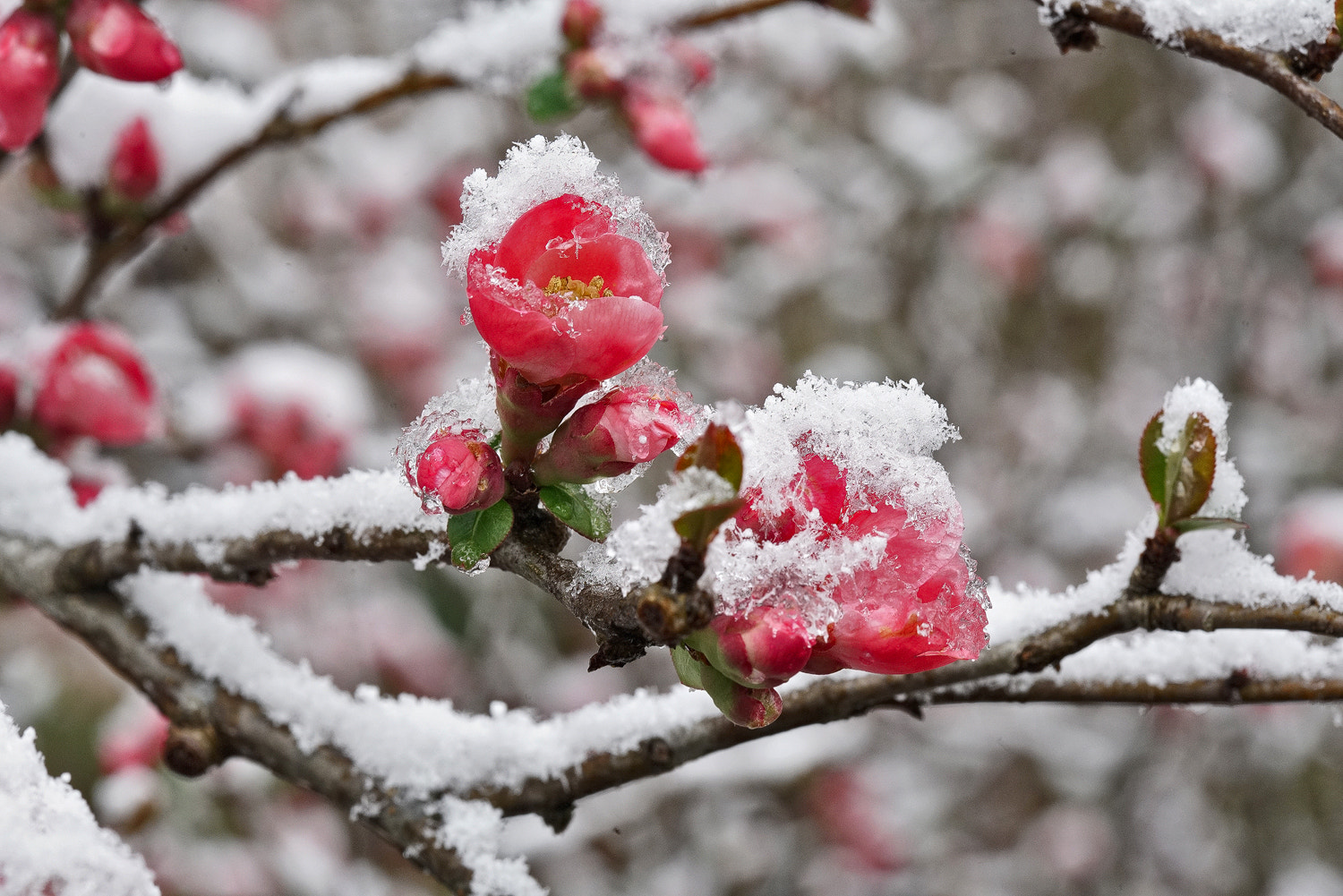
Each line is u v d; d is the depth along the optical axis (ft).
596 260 2.40
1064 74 7.71
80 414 2.99
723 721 2.61
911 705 2.63
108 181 3.10
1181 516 2.50
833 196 6.76
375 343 5.91
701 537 2.34
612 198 2.41
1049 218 7.20
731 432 2.33
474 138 6.23
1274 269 6.70
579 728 2.61
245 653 2.67
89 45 2.81
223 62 5.30
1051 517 6.37
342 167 6.08
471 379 2.48
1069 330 7.49
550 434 2.45
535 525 2.45
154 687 2.66
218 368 5.14
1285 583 2.52
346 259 6.19
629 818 4.54
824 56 6.25
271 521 2.61
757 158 6.72
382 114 6.29
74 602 2.69
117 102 3.12
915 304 7.11
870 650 2.35
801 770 4.47
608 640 2.42
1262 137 6.86
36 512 2.74
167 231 3.47
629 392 2.42
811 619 2.35
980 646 2.36
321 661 5.60
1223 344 6.53
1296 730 5.92
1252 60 2.63
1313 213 6.66
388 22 6.48
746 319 6.72
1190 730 5.81
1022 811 6.22
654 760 2.60
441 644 5.81
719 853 5.32
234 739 2.64
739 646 2.34
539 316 2.36
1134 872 5.85
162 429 3.40
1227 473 2.54
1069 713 5.89
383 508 2.57
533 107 3.14
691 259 6.51
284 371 4.29
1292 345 6.98
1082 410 7.04
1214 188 6.83
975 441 6.82
